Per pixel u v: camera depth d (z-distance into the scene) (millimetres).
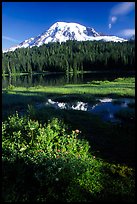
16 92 43594
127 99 34062
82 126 17016
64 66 151375
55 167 8203
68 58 167375
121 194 7660
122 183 8461
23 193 7207
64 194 7309
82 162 9109
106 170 9562
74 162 8797
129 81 60469
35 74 148375
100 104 30844
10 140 11031
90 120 19562
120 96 36625
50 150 9883
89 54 158000
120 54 136375
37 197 7074
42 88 51969
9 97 34562
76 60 144625
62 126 15289
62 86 57281
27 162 8664
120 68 132750
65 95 39500
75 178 8172
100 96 37719
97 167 9570
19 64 170000
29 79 101938
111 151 11859
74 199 7152
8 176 7879
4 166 8219
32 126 11930
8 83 78688
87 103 31938
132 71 117438
